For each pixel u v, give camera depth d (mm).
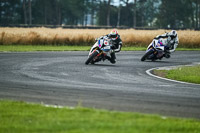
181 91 35031
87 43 118875
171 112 25016
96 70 52219
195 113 25000
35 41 114375
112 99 29297
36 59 67188
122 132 17891
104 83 39062
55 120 20859
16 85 35938
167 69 57219
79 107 24656
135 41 122188
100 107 26000
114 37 59500
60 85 36594
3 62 60188
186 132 19094
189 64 67375
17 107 24828
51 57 72375
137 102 28297
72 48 104938
